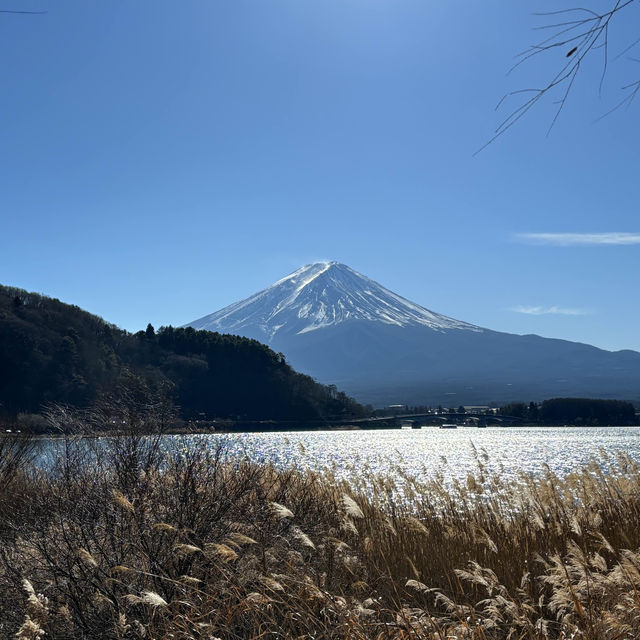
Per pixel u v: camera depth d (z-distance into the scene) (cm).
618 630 474
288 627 534
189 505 629
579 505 902
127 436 695
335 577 639
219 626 503
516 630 539
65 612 500
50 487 673
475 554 752
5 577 557
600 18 290
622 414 19212
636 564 543
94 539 578
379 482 1048
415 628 500
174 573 586
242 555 607
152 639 488
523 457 5912
